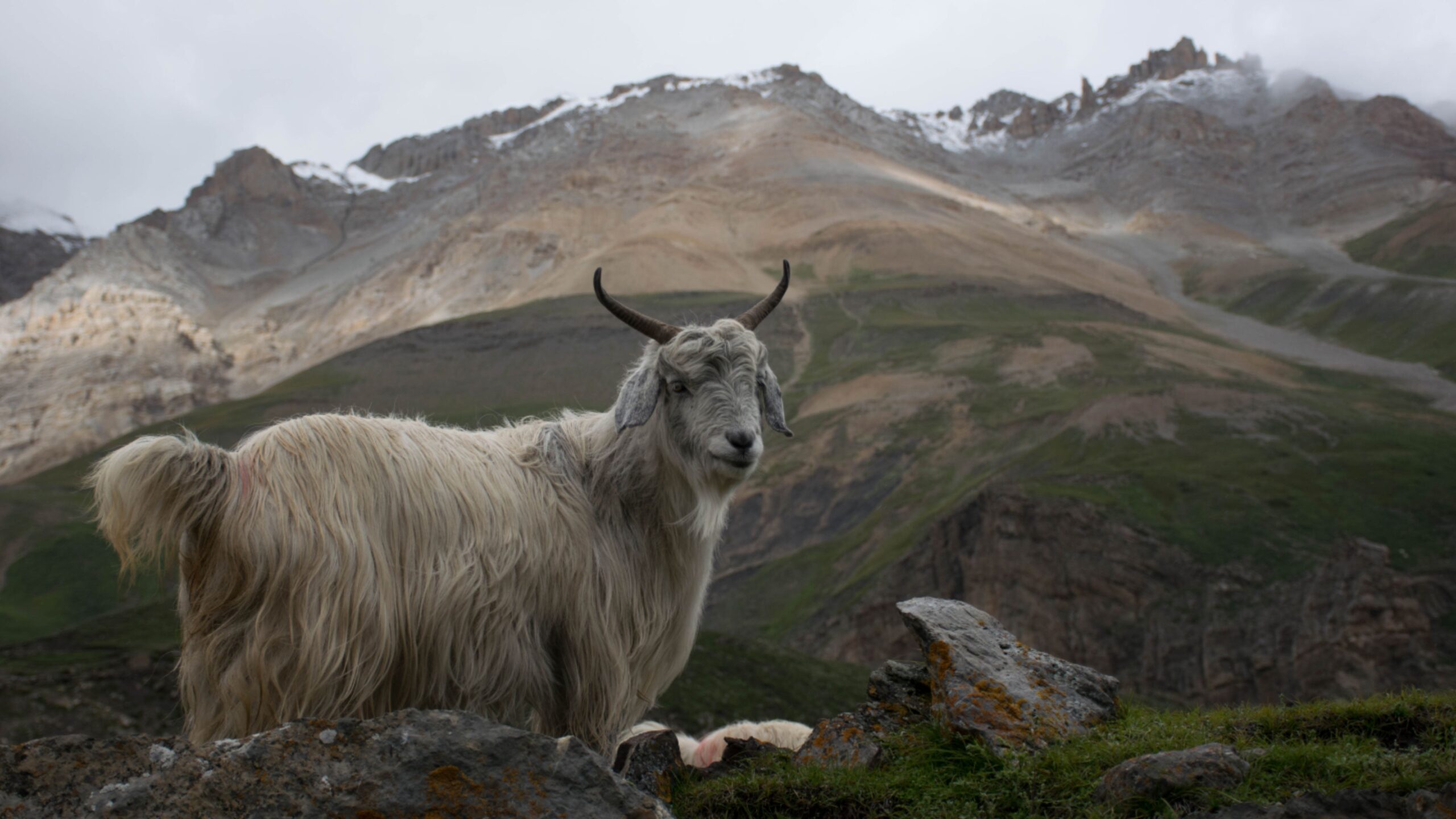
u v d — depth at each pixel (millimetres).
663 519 7230
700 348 7156
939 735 6484
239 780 4422
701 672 45594
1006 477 139250
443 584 6012
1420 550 99625
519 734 4723
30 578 141250
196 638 5777
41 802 4312
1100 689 6973
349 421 6184
